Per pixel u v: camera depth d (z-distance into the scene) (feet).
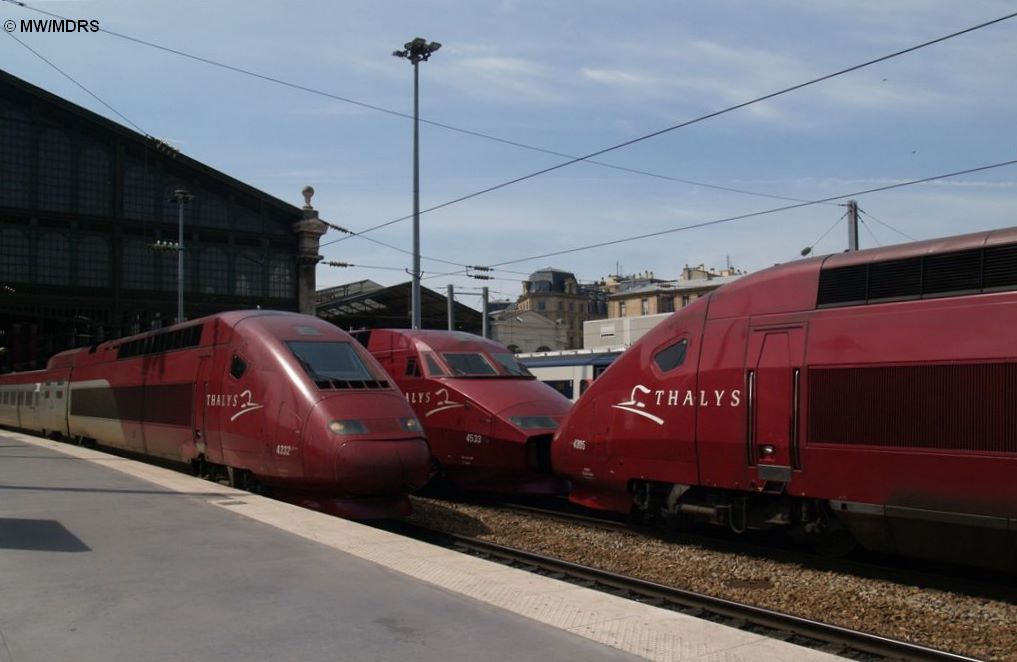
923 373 28.25
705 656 18.11
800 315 32.37
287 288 153.58
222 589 22.76
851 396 30.12
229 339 49.78
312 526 32.37
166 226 141.18
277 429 43.68
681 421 35.96
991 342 26.78
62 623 19.51
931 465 27.68
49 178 131.95
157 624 19.56
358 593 22.63
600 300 410.52
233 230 147.54
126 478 46.75
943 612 26.81
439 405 54.19
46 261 131.34
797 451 31.55
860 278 30.99
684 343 36.70
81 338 148.97
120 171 137.90
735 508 34.96
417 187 88.07
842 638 23.76
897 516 28.66
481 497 55.93
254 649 17.94
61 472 49.55
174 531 30.89
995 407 26.43
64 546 27.91
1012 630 24.76
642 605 22.16
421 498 56.03
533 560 34.63
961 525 27.07
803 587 30.48
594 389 41.24
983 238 28.07
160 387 58.54
